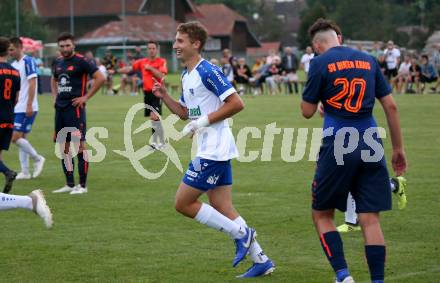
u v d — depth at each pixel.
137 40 81.38
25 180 16.36
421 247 10.12
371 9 101.94
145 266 9.34
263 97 44.06
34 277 8.89
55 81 14.70
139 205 13.26
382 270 7.81
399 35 97.88
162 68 22.08
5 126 13.96
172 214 12.44
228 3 133.12
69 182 14.84
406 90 45.53
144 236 10.92
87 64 14.55
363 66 7.92
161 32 83.25
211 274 9.00
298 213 12.34
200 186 8.73
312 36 8.31
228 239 10.73
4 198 10.10
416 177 15.69
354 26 101.31
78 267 9.31
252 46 109.19
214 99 8.81
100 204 13.41
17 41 16.19
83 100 14.48
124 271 9.12
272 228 11.32
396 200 13.30
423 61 45.28
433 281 8.59
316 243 10.45
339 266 7.95
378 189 7.81
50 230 11.36
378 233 7.82
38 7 88.75
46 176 16.89
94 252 10.04
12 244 10.50
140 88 51.84
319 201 8.01
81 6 89.19
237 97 8.67
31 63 16.19
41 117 32.34
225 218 8.79
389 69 45.88
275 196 13.88
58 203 13.55
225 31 101.19
